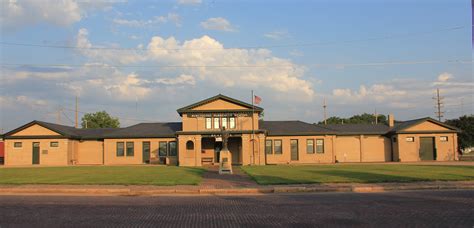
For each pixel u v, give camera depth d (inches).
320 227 422.3
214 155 2174.0
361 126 2396.7
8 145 2176.4
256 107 2071.9
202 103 2057.1
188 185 859.4
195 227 429.4
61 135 2161.7
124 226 437.7
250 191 778.8
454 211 509.0
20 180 978.1
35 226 440.1
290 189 786.2
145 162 2217.0
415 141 2186.3
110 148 2220.7
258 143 2039.9
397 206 557.9
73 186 845.2
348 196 690.2
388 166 1531.7
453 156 2177.7
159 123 2420.0
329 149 2183.8
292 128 2237.9
